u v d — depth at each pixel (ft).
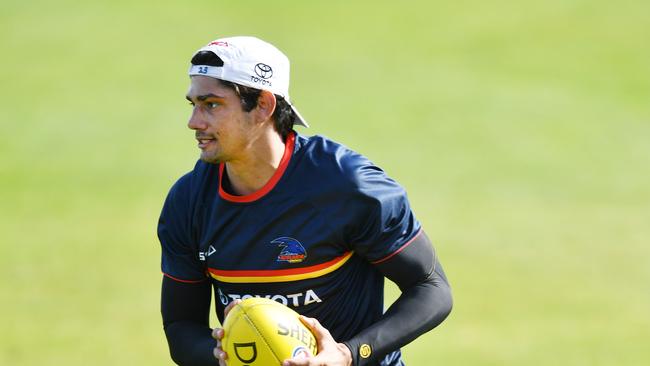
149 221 167.73
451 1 310.24
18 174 193.47
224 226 46.21
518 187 190.19
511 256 150.41
